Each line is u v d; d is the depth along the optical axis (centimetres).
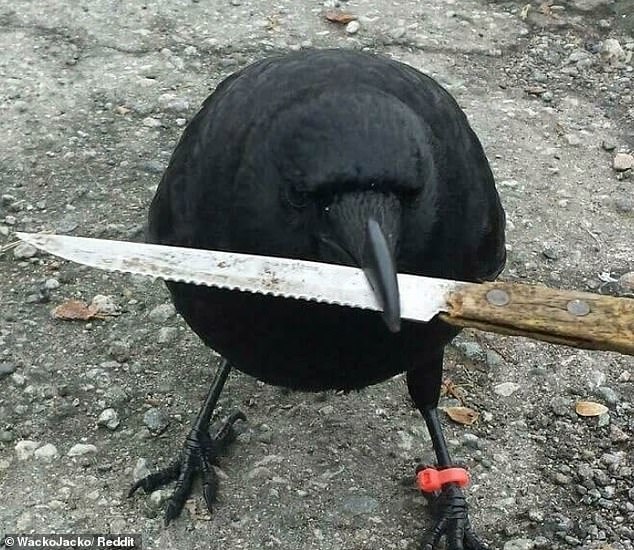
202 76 78
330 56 45
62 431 52
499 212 48
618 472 51
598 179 71
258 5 86
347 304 35
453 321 34
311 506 49
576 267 64
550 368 57
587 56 81
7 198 66
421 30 84
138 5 84
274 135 39
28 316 58
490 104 77
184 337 57
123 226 65
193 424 51
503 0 87
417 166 38
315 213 39
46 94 75
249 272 35
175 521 49
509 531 49
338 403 54
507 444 53
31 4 84
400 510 50
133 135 72
